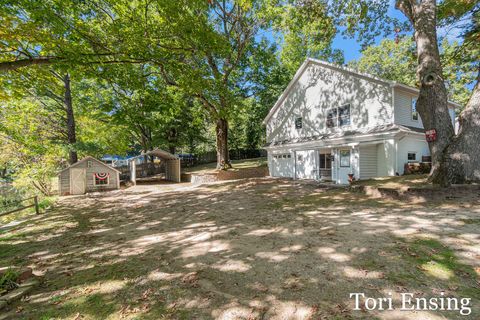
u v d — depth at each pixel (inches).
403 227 197.9
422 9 308.0
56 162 717.3
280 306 109.3
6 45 259.6
